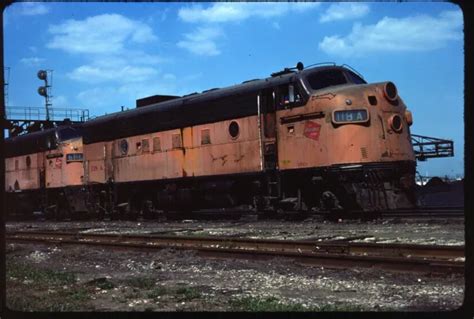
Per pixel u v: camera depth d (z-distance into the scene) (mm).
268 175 18266
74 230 18781
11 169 31891
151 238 13406
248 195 19344
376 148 16406
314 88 17391
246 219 19219
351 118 16375
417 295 6762
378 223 15117
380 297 6805
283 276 8414
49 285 8406
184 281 8500
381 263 8336
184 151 21125
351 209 16453
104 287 8031
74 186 27266
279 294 7250
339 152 16422
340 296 6988
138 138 23312
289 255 9562
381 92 16906
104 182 25234
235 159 19156
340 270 8547
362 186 16234
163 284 8258
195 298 7098
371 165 16266
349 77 18234
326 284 7719
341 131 16406
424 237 11445
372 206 16078
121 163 24250
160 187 22656
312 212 17359
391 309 6145
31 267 10383
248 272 8930
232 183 19297
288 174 17734
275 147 18078
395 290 7105
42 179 29438
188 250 11203
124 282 8430
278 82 18047
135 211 23969
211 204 20188
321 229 14398
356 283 7648
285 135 17828
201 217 21781
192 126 20797
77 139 28234
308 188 17641
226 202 19609
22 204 30797
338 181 16578
